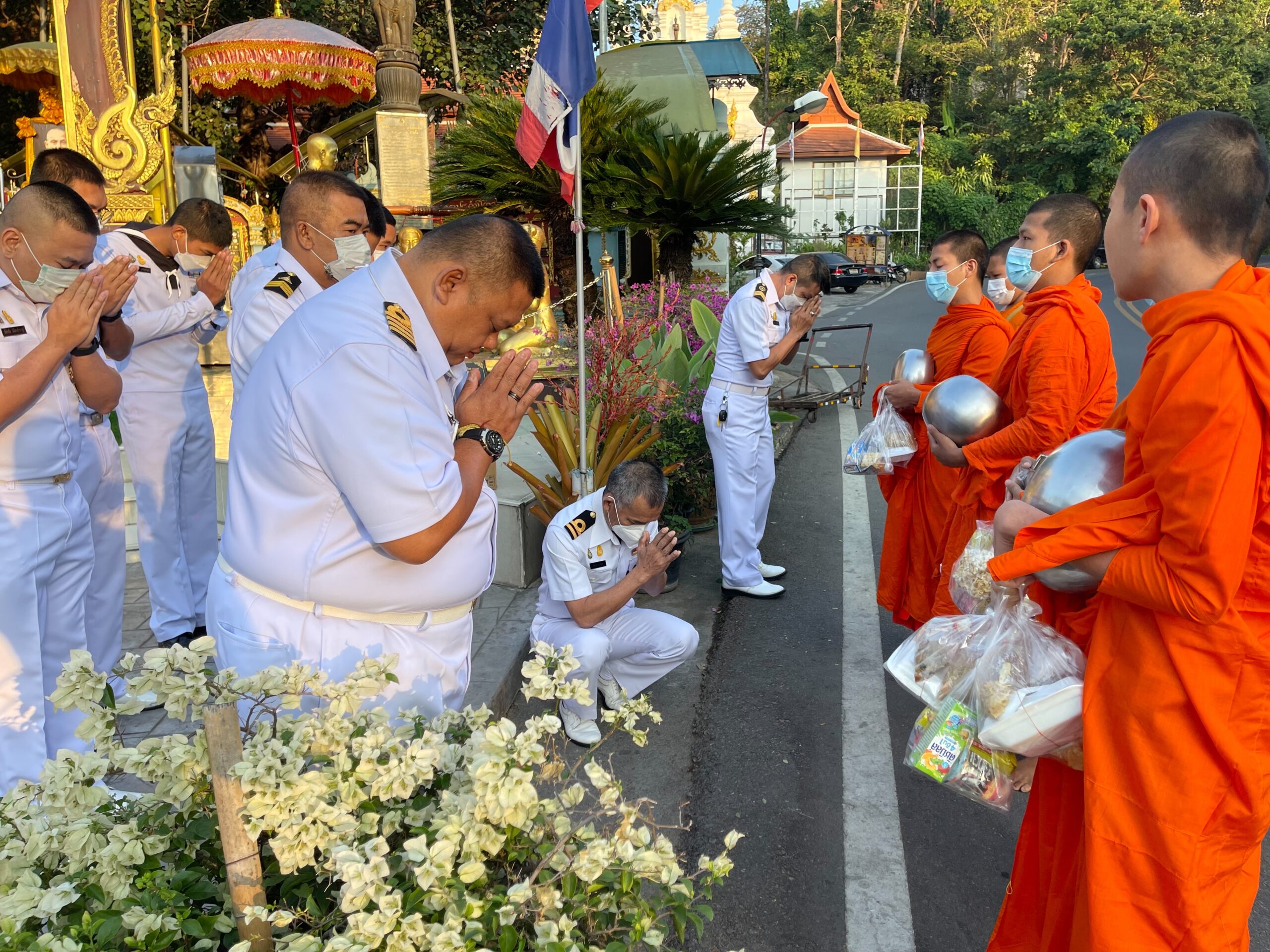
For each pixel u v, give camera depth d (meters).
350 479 1.69
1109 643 1.81
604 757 3.41
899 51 52.34
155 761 1.55
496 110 9.88
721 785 3.24
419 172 10.74
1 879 1.50
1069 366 2.95
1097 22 44.16
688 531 5.11
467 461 1.86
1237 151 1.70
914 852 2.88
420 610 1.96
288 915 1.42
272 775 1.41
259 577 1.87
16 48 11.41
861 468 3.89
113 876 1.46
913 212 40.62
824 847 2.90
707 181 9.47
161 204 8.30
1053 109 45.22
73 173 3.49
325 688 1.62
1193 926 1.70
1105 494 1.86
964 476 3.43
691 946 2.48
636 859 1.50
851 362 13.10
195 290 3.86
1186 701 1.68
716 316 7.88
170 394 3.86
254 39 9.98
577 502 3.52
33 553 2.53
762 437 4.78
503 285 1.81
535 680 1.67
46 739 2.68
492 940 1.44
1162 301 1.80
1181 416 1.59
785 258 18.41
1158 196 1.76
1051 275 3.17
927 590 3.92
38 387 2.34
